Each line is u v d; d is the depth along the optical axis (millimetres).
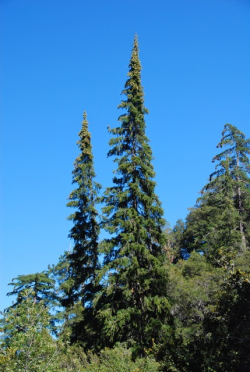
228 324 9914
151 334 17453
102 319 18562
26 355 12758
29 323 13789
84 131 28625
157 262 19047
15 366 12453
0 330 13523
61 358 14812
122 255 19312
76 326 21703
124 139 22594
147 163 22094
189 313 21547
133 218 19969
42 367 13016
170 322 18531
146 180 21234
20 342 12883
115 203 21234
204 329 10633
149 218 20141
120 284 19422
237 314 9891
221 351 9586
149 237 20344
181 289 22094
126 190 20891
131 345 17688
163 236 20516
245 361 9039
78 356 18156
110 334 17641
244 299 10000
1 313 14367
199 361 9664
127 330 18422
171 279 23031
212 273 23328
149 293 18891
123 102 23375
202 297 21281
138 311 18062
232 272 11484
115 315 18312
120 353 16016
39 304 15031
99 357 17312
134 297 19094
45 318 14266
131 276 18734
